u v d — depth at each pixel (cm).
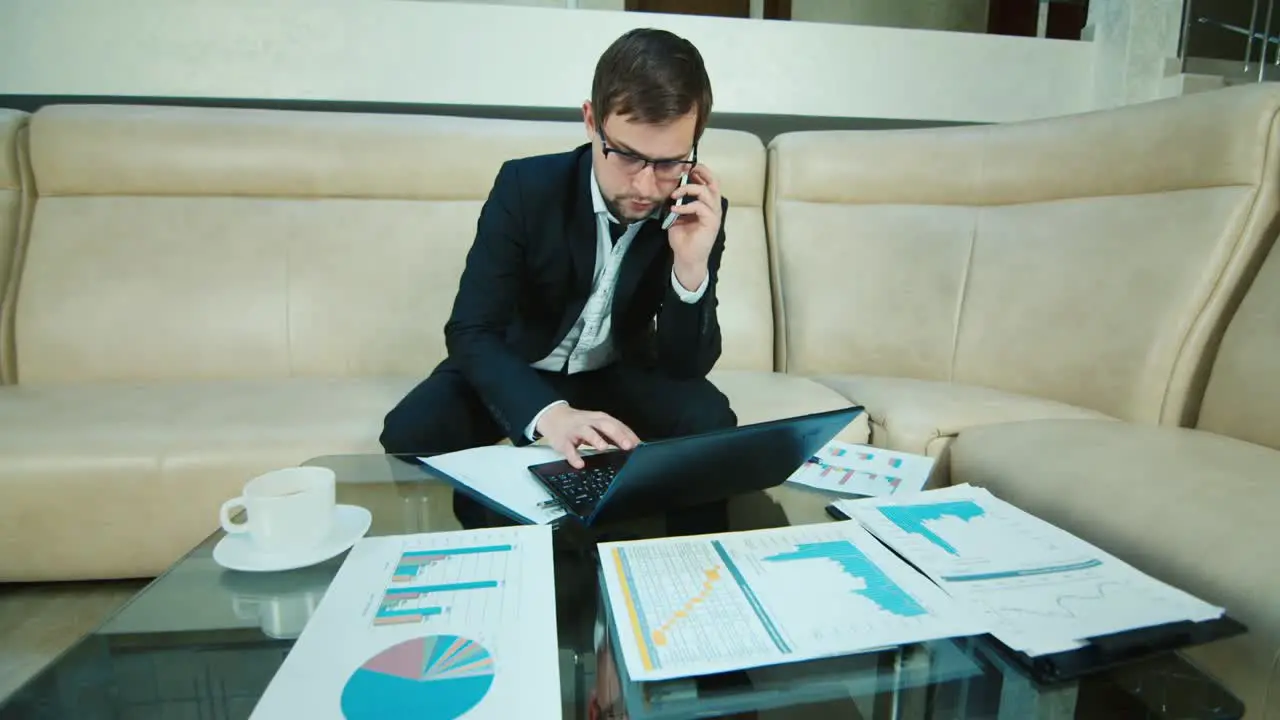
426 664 47
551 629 52
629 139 86
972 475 105
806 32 234
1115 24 242
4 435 105
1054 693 48
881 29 237
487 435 116
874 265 172
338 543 65
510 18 219
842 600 56
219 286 152
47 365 144
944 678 50
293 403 123
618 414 122
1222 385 116
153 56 204
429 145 164
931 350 164
